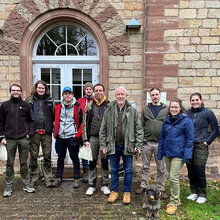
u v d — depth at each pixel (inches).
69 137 155.8
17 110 143.8
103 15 190.2
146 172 149.2
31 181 160.4
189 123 124.1
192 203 137.3
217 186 168.7
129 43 191.8
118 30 191.3
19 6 190.1
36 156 156.6
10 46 192.5
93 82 202.2
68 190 155.3
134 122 135.2
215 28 182.1
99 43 193.8
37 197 144.5
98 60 198.8
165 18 182.9
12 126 143.3
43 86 153.4
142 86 192.2
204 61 183.5
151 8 182.9
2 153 144.8
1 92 195.6
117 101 132.8
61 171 163.0
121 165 183.0
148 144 145.5
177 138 125.0
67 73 202.2
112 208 130.8
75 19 193.6
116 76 194.2
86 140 145.9
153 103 145.9
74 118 157.8
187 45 183.3
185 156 122.0
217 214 125.3
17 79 195.3
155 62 184.5
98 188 158.9
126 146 131.0
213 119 137.7
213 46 182.7
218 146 182.7
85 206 133.1
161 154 132.0
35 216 122.6
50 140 159.0
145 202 128.3
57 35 201.5
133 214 124.6
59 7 189.3
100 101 148.4
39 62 200.7
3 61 194.1
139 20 190.7
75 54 202.4
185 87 184.9
